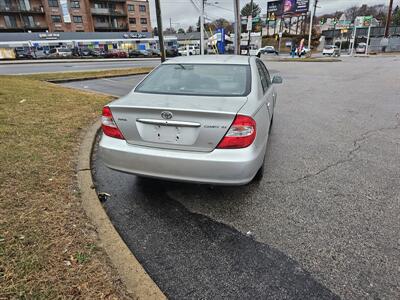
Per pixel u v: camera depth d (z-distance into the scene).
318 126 5.81
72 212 2.58
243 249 2.36
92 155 4.14
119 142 2.78
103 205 2.95
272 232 2.56
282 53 55.12
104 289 1.83
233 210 2.89
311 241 2.44
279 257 2.27
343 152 4.39
